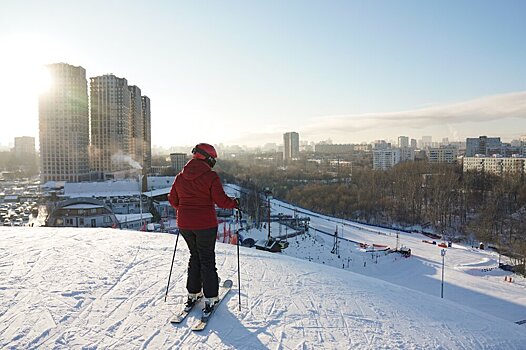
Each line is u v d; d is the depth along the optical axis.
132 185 89.81
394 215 82.50
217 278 5.20
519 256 51.03
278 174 150.25
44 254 7.59
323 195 96.56
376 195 91.50
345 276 7.59
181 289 5.86
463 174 99.25
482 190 83.81
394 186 95.50
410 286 41.31
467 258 52.12
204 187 5.01
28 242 8.64
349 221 81.69
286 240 55.84
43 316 4.88
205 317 4.86
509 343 5.19
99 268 6.79
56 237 9.28
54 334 4.45
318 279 6.91
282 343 4.39
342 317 5.23
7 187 126.81
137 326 4.66
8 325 4.64
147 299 5.46
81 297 5.48
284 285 6.36
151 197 75.38
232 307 5.31
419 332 5.06
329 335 4.67
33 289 5.75
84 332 4.51
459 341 4.97
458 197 81.94
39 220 66.00
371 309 5.65
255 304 5.45
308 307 5.46
